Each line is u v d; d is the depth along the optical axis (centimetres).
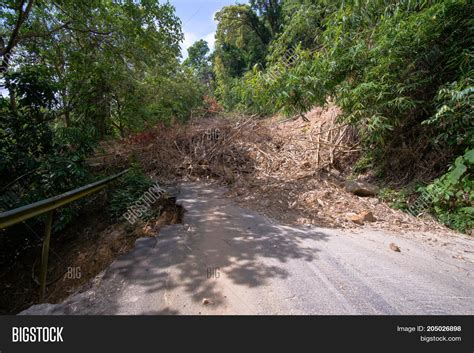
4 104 321
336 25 356
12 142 312
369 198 346
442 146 337
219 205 338
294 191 372
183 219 293
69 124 513
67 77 473
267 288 161
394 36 310
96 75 489
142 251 217
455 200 282
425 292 156
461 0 277
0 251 284
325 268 185
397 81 336
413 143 374
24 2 394
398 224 272
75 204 328
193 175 500
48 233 180
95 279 186
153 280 172
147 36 515
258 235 246
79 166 328
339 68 343
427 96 343
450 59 309
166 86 701
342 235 246
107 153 562
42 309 142
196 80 932
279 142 576
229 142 579
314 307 143
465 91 251
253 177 451
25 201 269
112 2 482
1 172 287
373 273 178
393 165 395
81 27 467
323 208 317
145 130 629
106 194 378
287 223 278
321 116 617
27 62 450
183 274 179
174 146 591
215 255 207
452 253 209
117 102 586
